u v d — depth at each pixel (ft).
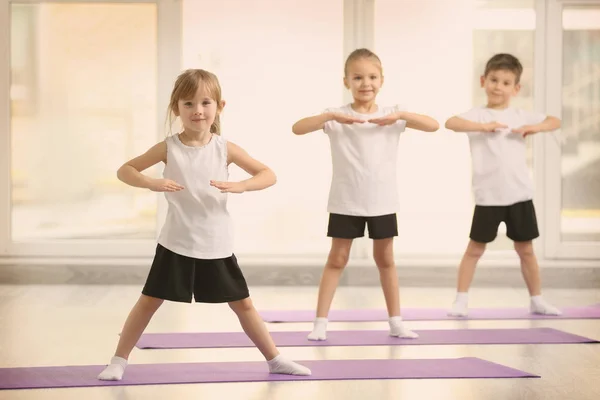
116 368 12.28
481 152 18.65
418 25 24.13
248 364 13.38
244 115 24.14
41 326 16.80
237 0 24.00
